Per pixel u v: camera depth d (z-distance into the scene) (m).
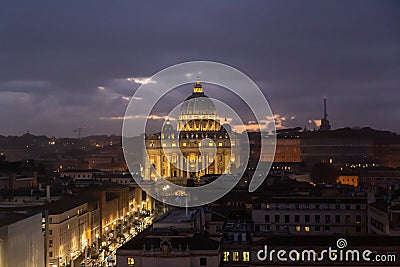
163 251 159.25
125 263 160.50
